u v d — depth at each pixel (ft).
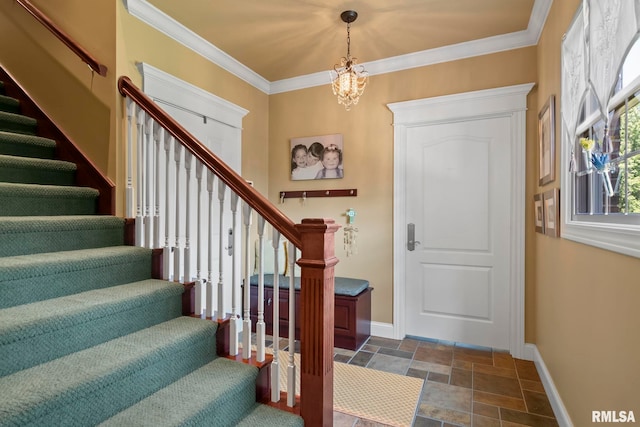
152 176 6.97
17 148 7.14
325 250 5.16
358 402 7.06
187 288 6.36
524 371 8.46
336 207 11.69
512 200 9.50
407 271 10.78
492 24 8.78
